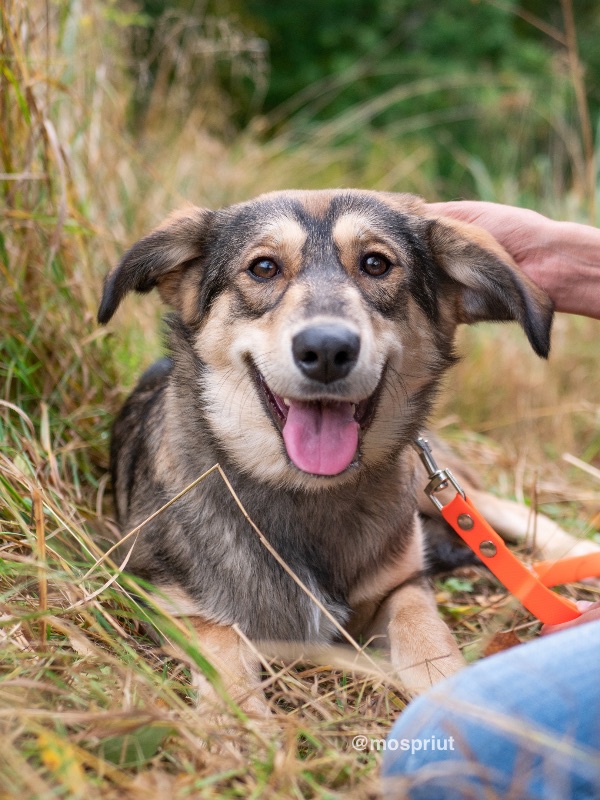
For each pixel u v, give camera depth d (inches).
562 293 32.8
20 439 33.6
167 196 51.3
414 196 34.1
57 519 29.8
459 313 32.6
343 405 29.3
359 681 28.5
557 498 41.4
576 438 48.0
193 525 30.5
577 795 21.9
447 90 110.0
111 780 24.1
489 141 99.9
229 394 30.7
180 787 23.6
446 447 39.3
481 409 49.0
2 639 26.5
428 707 23.3
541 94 100.4
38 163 37.8
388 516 31.1
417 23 118.4
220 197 61.3
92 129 42.7
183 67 59.2
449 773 22.2
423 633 29.3
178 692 27.7
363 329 28.4
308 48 119.8
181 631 27.6
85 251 39.4
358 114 78.5
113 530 33.9
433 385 32.1
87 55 43.6
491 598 34.4
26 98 36.5
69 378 37.5
